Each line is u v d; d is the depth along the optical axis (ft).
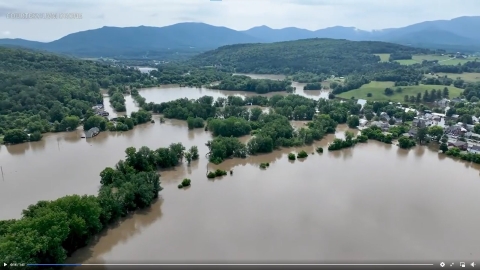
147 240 299.38
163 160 459.32
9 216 337.11
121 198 334.85
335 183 420.77
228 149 508.94
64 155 509.35
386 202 373.61
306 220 334.24
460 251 291.58
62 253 251.19
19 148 544.21
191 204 363.15
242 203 366.22
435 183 424.87
